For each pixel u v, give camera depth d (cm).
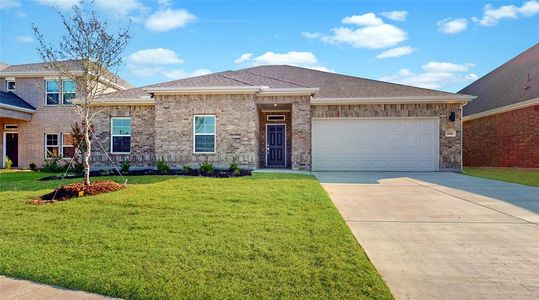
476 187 1003
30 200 732
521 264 402
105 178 1087
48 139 1897
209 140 1447
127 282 341
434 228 557
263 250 428
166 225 541
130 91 1686
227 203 696
